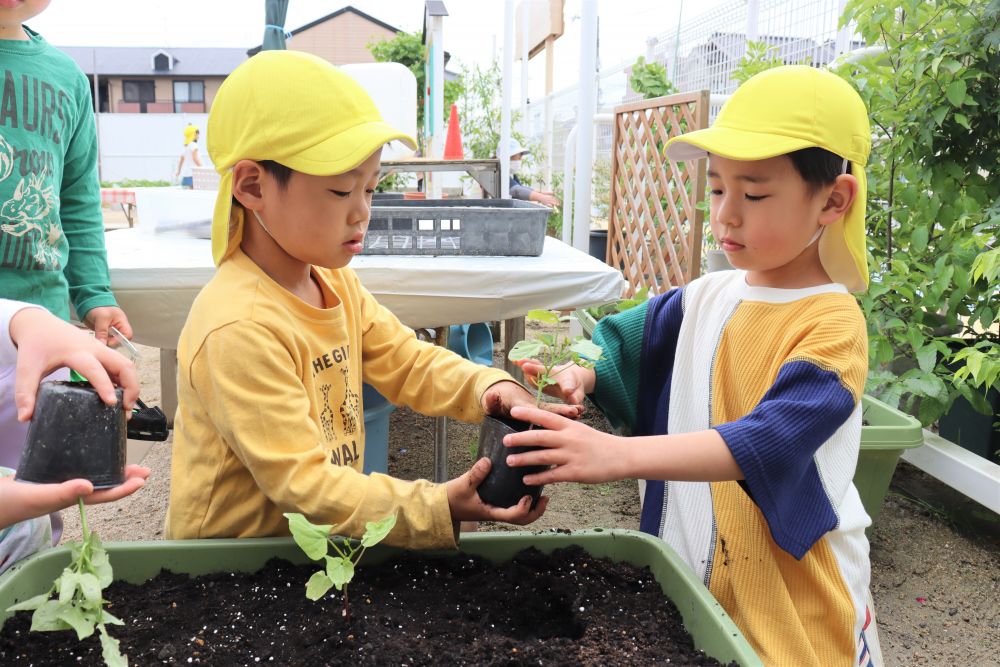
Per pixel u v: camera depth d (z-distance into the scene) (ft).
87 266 7.22
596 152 26.76
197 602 3.73
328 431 4.37
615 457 3.57
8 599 3.51
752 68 12.76
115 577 3.89
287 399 3.83
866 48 9.98
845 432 4.14
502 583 3.96
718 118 4.10
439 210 8.55
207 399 3.91
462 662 3.34
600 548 4.21
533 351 4.22
